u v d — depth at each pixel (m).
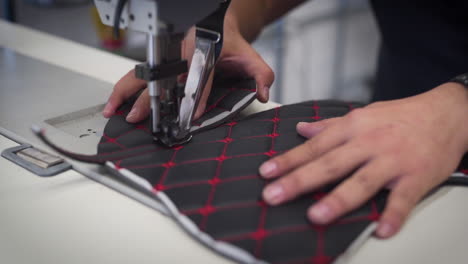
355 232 0.45
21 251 0.44
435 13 1.11
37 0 2.37
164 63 0.55
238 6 0.95
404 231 0.48
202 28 0.59
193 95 0.59
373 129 0.55
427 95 0.62
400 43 1.22
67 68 0.93
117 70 0.96
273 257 0.41
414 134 0.54
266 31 2.50
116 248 0.45
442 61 1.16
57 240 0.45
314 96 2.45
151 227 0.48
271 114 0.70
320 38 2.92
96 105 0.74
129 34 2.07
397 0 1.16
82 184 0.55
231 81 0.79
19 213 0.49
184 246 0.45
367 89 2.53
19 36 1.16
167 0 0.49
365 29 2.98
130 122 0.66
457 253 0.44
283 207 0.48
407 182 0.50
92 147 0.61
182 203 0.49
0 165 0.58
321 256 0.41
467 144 0.58
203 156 0.58
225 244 0.43
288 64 2.62
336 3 2.92
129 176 0.53
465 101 0.61
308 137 0.62
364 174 0.50
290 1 1.14
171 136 0.59
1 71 0.90
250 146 0.60
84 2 2.45
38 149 0.61
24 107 0.73
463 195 0.54
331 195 0.47
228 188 0.51
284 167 0.52
